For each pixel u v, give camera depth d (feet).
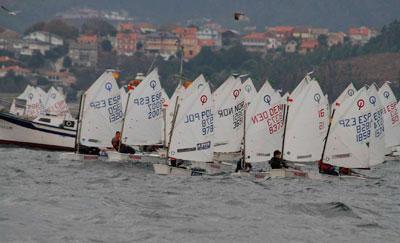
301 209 483.92
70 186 547.08
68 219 415.23
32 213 425.28
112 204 466.29
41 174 612.70
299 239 397.80
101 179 597.11
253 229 414.62
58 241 370.12
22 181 561.84
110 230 395.14
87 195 500.33
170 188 561.43
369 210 495.82
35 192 502.79
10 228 388.37
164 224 414.62
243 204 496.64
